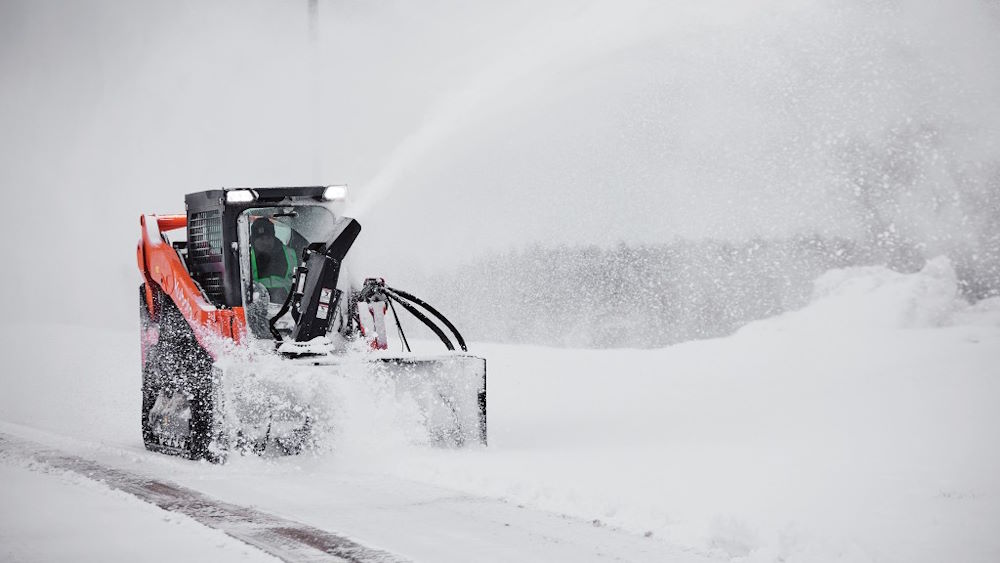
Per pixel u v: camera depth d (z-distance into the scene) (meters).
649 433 18.53
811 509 12.14
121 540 10.99
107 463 16.33
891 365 23.41
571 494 12.93
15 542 10.93
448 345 18.48
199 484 14.33
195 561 10.12
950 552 10.37
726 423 19.16
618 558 10.30
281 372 16.38
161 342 18.70
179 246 19.22
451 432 17.19
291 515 12.20
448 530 11.42
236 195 17.64
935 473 14.18
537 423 20.41
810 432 17.75
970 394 20.08
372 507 12.64
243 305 17.44
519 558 10.25
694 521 11.54
